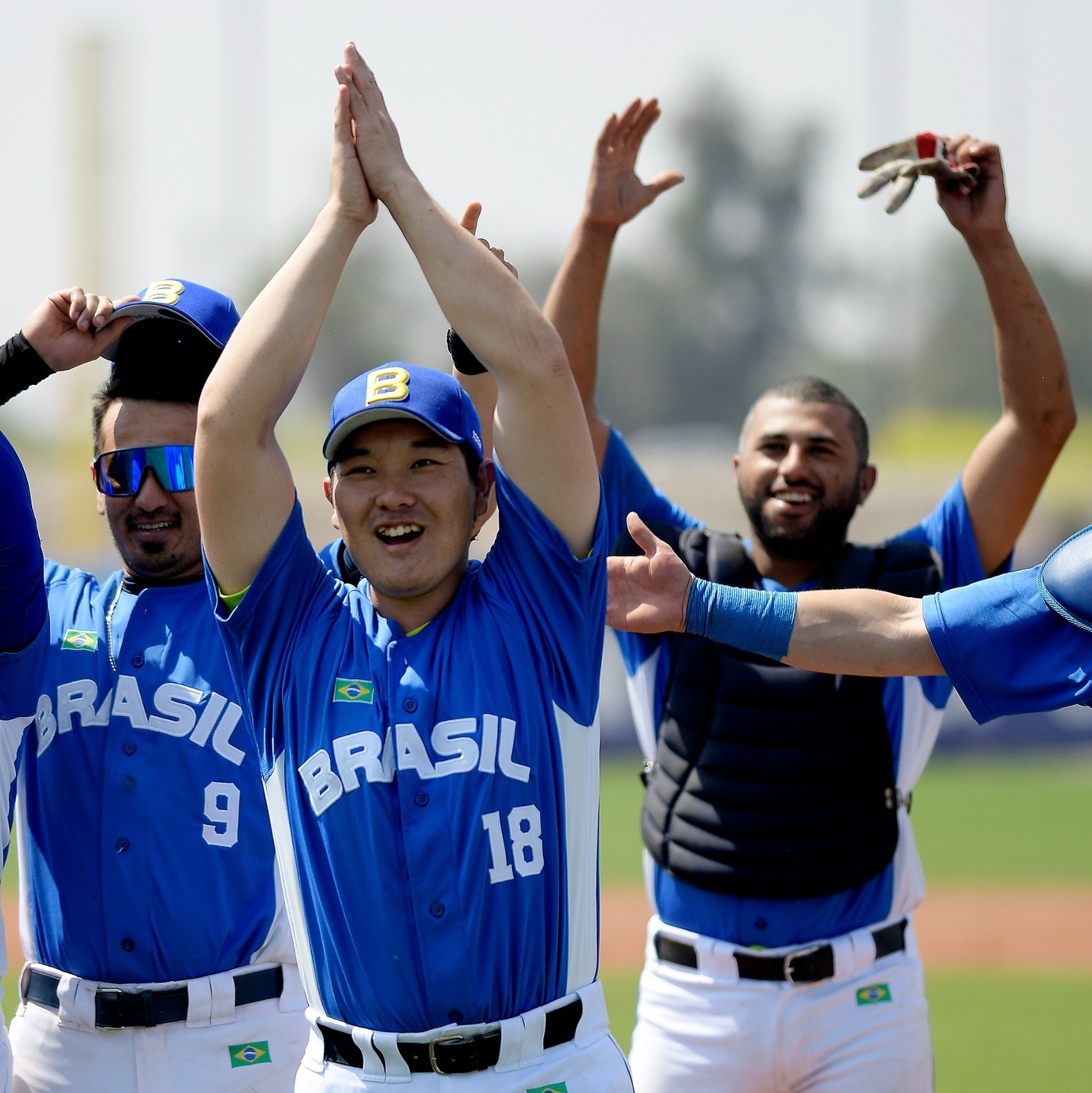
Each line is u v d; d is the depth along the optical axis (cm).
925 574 1647
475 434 1166
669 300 17512
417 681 1121
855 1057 1553
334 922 1105
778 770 1573
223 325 1411
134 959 1336
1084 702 1201
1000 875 4556
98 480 1417
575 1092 1110
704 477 10744
